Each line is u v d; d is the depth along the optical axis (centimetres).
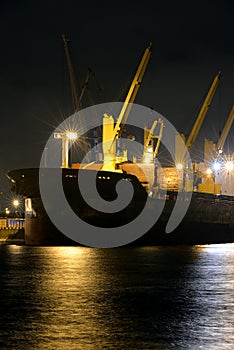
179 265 6359
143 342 2984
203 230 11912
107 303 3975
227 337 3081
